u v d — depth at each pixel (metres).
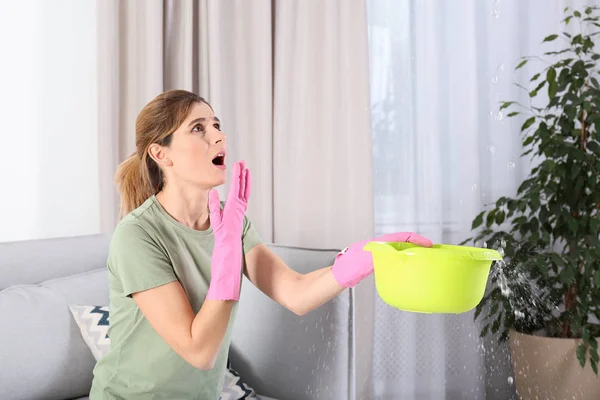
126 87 2.60
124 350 1.22
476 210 2.70
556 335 2.49
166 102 1.23
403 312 2.70
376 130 2.75
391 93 2.75
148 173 1.28
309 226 2.58
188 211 1.27
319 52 2.57
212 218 1.14
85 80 2.67
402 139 2.75
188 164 1.21
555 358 2.36
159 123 1.22
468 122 2.69
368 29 2.73
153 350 1.20
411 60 2.74
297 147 2.58
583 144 2.46
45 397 1.49
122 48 2.60
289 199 2.58
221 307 1.09
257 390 1.63
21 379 1.44
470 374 2.71
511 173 2.77
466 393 2.72
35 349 1.47
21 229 2.57
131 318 1.20
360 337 2.57
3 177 2.53
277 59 2.57
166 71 2.63
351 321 1.55
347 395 1.54
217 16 2.50
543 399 2.41
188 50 2.54
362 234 2.53
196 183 1.22
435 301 0.91
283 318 1.59
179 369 1.21
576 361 2.34
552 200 2.43
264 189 2.54
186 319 1.12
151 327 1.19
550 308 2.52
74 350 1.54
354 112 2.53
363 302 2.57
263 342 1.62
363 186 2.53
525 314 2.54
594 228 2.30
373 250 0.97
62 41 2.62
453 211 2.77
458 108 2.73
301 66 2.57
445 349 2.75
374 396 2.66
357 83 2.53
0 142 2.52
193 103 1.24
